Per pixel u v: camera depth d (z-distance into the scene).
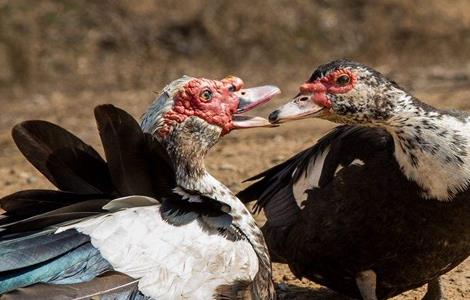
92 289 8.02
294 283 12.06
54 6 36.81
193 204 8.94
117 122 8.78
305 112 9.91
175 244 8.53
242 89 9.83
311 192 10.52
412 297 11.55
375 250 10.02
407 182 9.64
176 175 9.49
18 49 34.72
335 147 10.37
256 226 9.59
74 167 9.02
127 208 8.66
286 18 37.78
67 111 29.91
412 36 38.00
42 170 9.06
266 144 19.70
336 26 37.94
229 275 8.75
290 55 36.72
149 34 36.66
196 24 37.12
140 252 8.34
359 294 10.86
